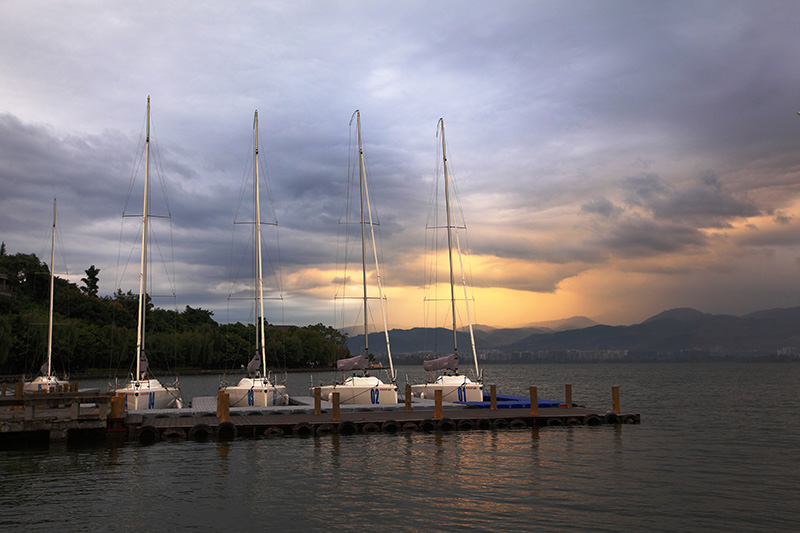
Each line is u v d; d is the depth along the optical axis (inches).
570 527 579.5
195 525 592.1
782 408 1759.4
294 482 759.7
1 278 4119.1
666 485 740.0
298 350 6240.2
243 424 1129.4
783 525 586.6
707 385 3272.6
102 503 669.3
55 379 1959.9
